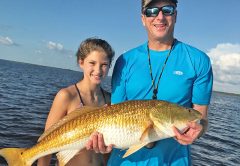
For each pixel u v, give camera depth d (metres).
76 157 0.94
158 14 0.82
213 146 3.78
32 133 2.86
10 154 0.89
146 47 0.86
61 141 0.84
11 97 5.69
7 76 12.35
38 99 6.00
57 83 12.77
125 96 0.86
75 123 0.83
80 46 0.99
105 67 0.96
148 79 0.83
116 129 0.78
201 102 0.81
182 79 0.81
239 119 8.85
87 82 0.98
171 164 0.80
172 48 0.84
